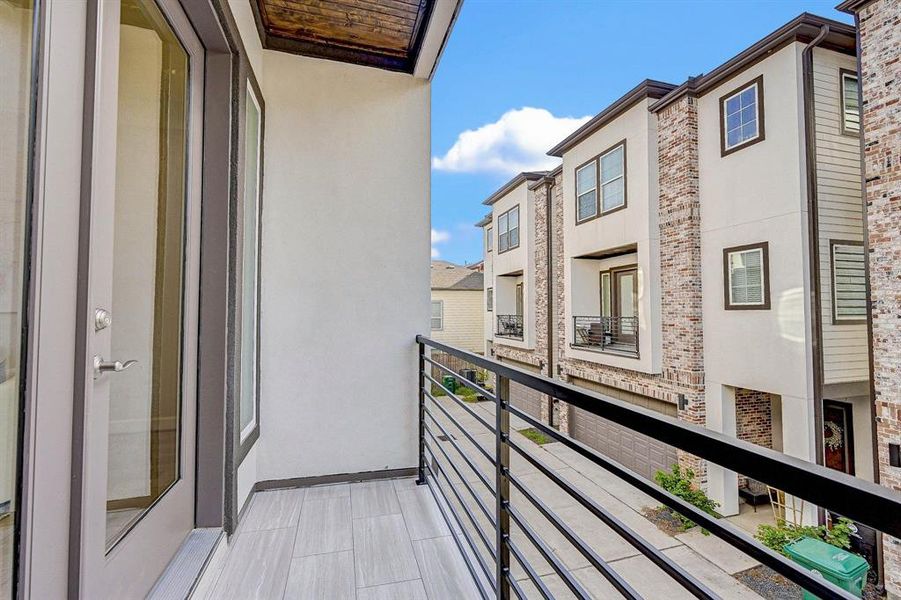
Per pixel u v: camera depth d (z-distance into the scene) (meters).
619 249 7.07
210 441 1.77
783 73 4.74
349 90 2.71
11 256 0.77
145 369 1.35
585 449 0.95
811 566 3.54
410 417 2.72
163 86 1.46
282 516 2.14
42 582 0.82
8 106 0.76
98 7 0.99
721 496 5.34
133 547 1.23
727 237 5.36
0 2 0.75
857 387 4.93
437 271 17.02
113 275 1.16
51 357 0.85
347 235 2.67
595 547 4.07
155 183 1.41
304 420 2.56
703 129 5.67
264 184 2.55
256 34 2.38
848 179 4.79
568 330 8.23
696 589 0.67
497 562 1.41
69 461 0.91
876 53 3.94
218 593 1.55
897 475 3.75
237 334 1.88
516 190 10.49
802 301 4.59
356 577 1.65
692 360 5.69
